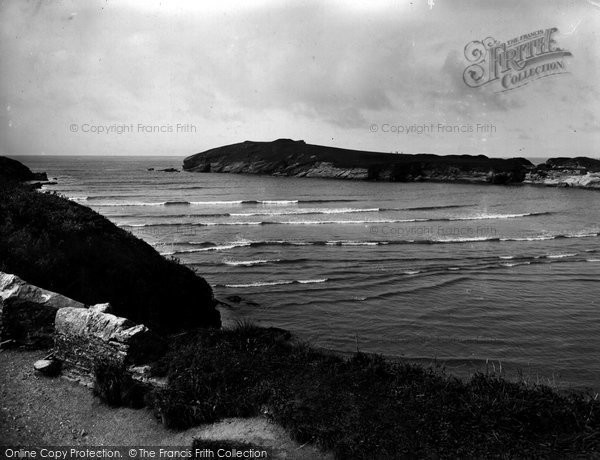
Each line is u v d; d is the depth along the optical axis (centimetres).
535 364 1467
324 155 16275
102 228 1584
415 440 667
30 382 829
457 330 1805
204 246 3644
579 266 3038
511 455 639
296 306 2120
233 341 961
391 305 2153
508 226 5081
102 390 788
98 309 888
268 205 7188
